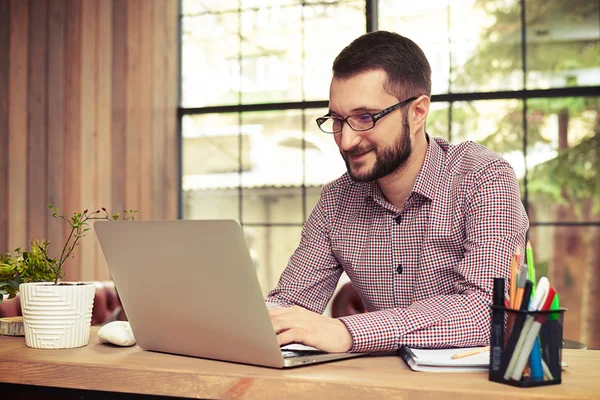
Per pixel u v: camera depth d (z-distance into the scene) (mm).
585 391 988
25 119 4340
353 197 1723
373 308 1733
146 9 5035
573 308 4973
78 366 1220
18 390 1293
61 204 4527
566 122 4926
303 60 5258
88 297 1454
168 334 1317
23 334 1614
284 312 1337
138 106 4965
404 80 1462
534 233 5016
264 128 5328
